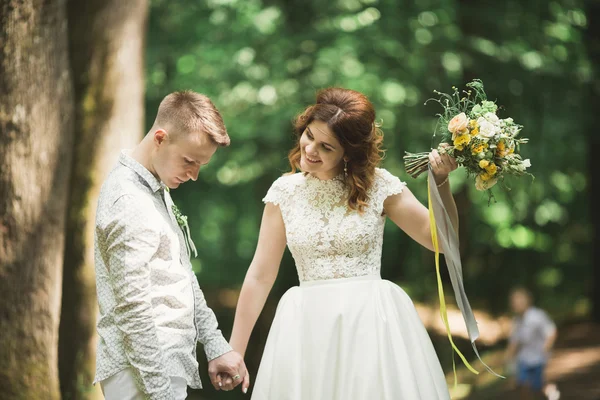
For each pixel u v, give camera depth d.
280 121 10.58
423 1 11.05
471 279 15.03
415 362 3.52
